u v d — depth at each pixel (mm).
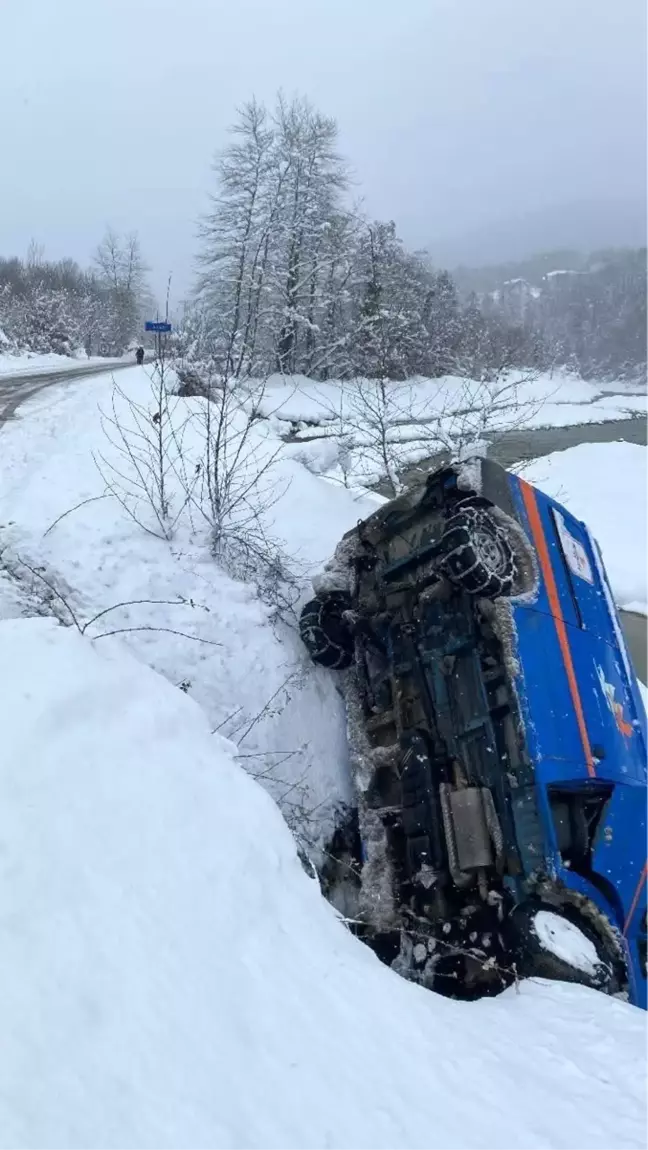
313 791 5609
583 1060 3066
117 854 2869
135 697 3566
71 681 3326
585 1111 2736
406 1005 3072
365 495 10438
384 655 6082
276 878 3262
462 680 5215
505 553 5184
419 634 5602
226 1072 2361
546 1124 2617
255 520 7523
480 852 4723
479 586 4906
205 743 3697
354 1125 2348
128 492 6988
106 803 3012
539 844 4531
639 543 14078
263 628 6062
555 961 4234
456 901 4863
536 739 4707
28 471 8070
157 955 2623
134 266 71938
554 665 5121
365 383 17906
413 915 4902
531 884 4512
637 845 5309
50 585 5453
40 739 3051
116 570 6047
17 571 5957
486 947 4602
